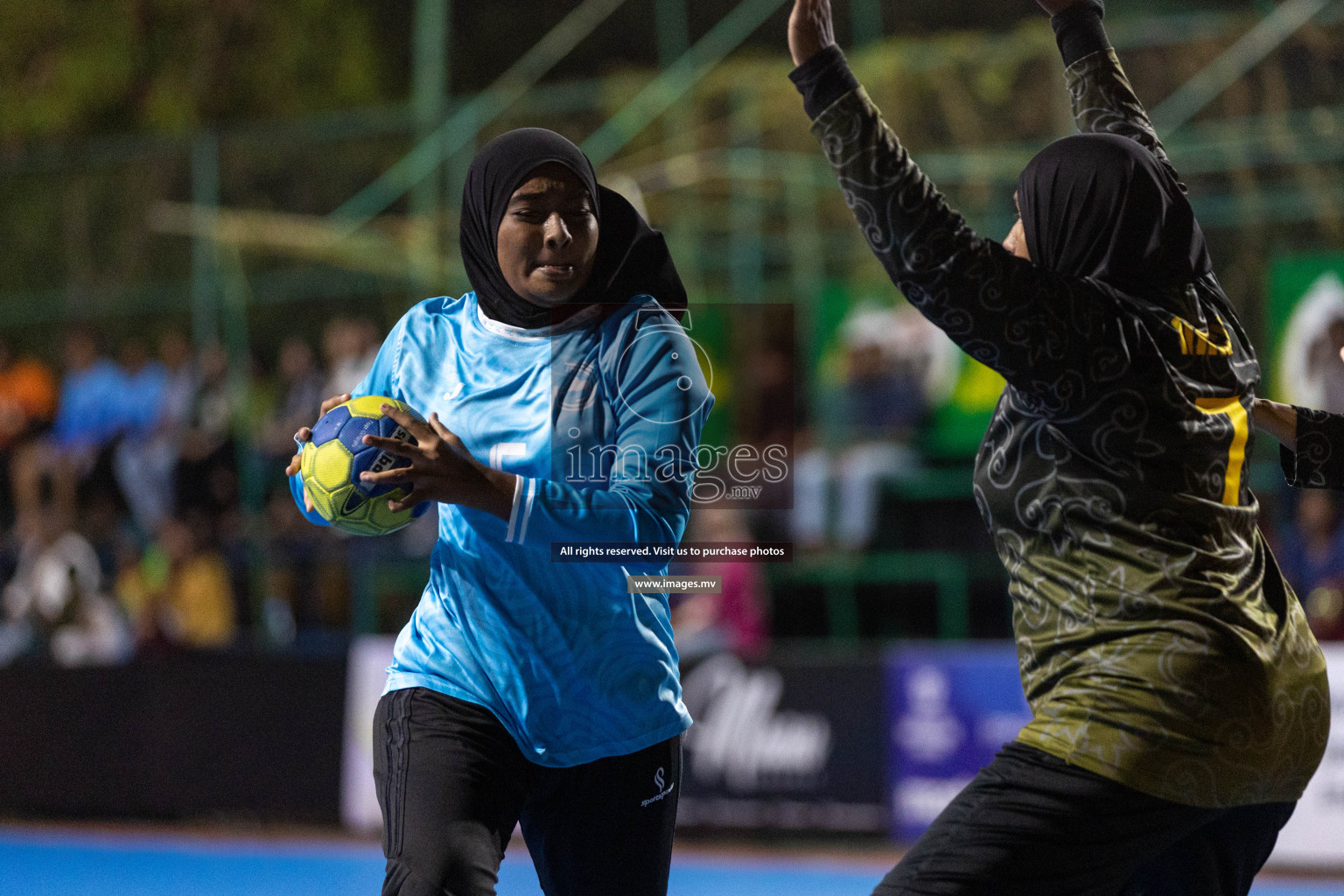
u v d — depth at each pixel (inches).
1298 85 1069.1
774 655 808.3
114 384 1195.9
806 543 1022.4
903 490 1031.0
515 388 311.6
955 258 252.7
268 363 1301.7
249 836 853.8
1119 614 257.4
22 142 1583.4
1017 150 1129.4
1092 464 262.4
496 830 299.4
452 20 1451.8
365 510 312.8
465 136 1286.9
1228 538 264.7
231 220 1293.1
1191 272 279.6
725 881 703.1
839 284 1074.1
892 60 1185.4
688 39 1378.0
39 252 1343.5
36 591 1123.9
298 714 877.8
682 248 1170.0
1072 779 253.9
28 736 926.4
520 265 304.7
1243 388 278.8
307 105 1550.2
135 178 1339.8
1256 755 254.7
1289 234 1029.8
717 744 810.2
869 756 785.6
